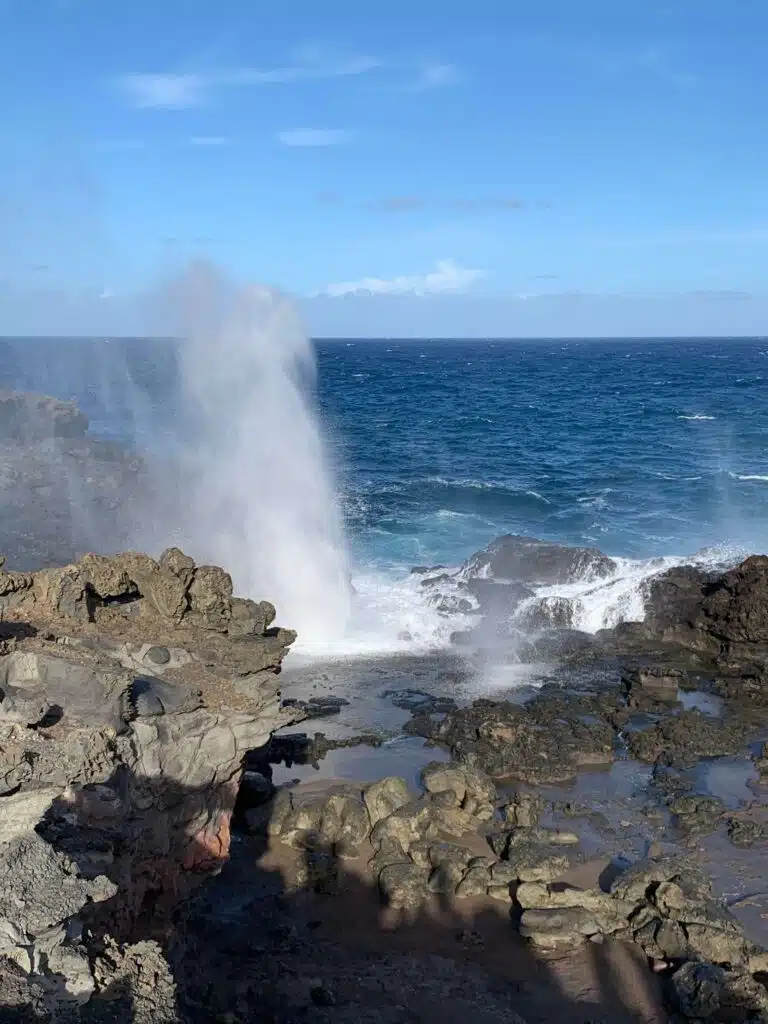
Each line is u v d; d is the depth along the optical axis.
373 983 17.86
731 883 21.39
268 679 19.97
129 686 16.83
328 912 20.27
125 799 15.98
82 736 15.25
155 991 10.83
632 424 96.38
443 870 21.22
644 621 37.69
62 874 10.92
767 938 19.53
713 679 33.84
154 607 21.12
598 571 41.12
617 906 20.16
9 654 16.83
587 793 25.56
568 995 17.92
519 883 20.97
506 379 172.62
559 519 53.88
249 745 19.12
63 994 10.05
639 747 27.95
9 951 9.90
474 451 79.00
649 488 61.81
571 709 30.47
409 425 97.06
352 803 23.28
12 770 13.89
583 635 37.28
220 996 16.80
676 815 24.28
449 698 31.36
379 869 21.44
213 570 21.17
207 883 19.77
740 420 98.56
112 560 21.27
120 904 15.19
